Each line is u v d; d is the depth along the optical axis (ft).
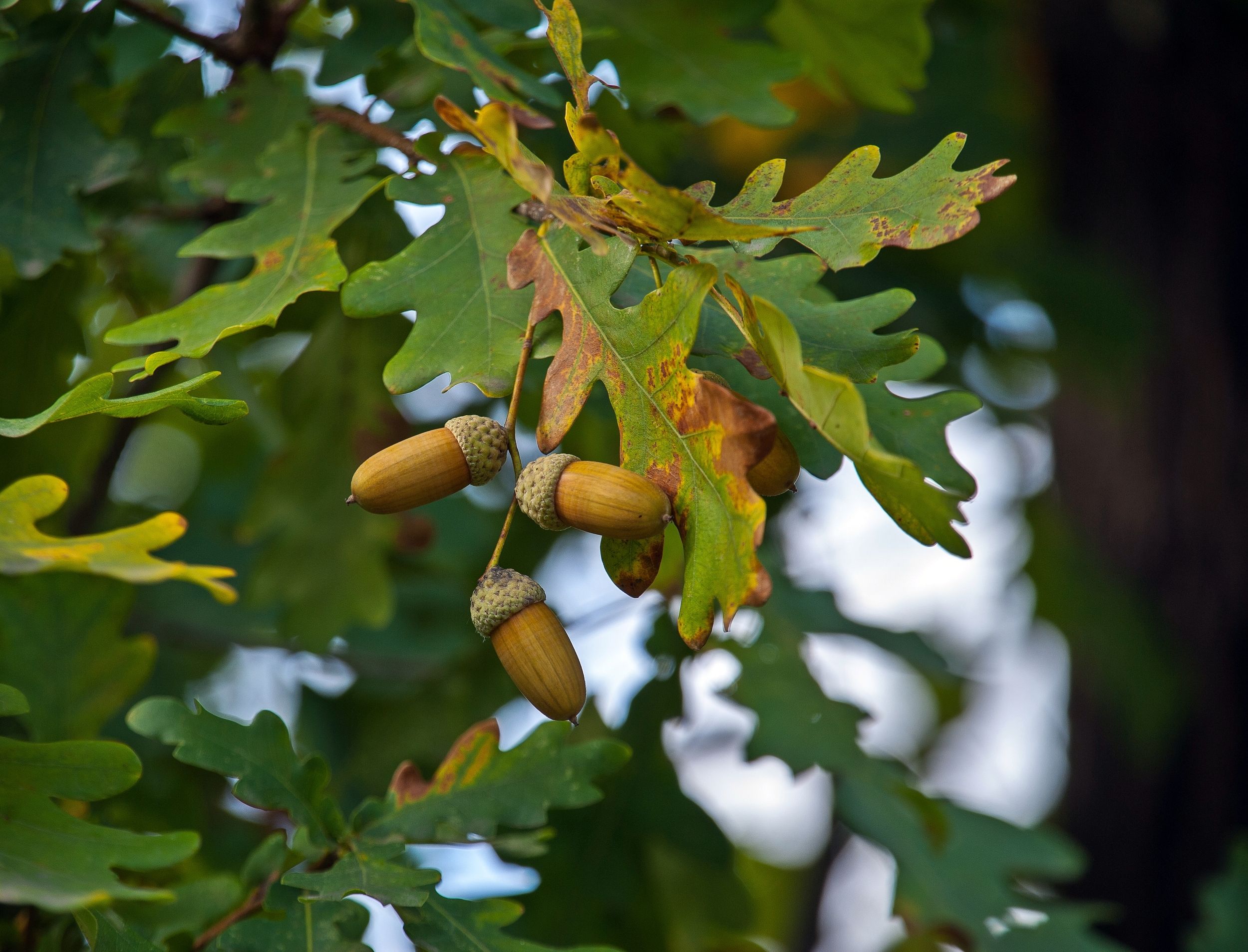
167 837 2.82
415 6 2.97
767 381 2.94
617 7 3.26
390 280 2.93
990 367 4.71
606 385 2.83
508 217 2.95
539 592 2.84
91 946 2.84
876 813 3.80
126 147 3.14
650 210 2.78
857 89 3.53
